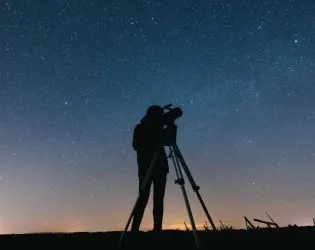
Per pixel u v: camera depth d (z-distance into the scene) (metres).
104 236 4.52
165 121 4.07
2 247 4.02
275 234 4.14
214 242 3.82
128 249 3.61
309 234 3.99
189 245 3.69
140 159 4.14
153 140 4.07
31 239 4.50
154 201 4.11
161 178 4.09
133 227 4.01
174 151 3.87
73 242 4.18
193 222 3.23
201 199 3.64
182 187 3.61
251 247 3.50
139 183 4.11
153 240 3.96
